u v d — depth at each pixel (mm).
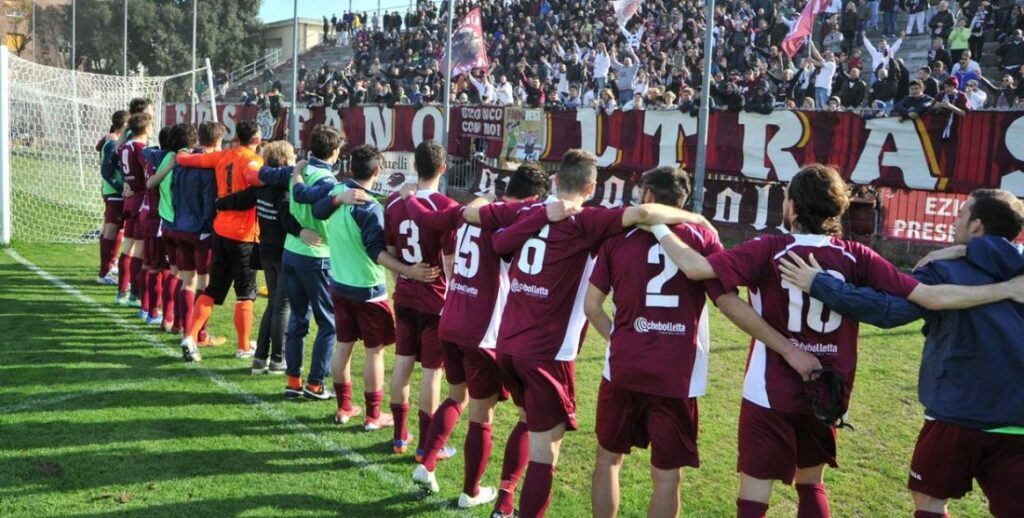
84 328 7137
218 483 4125
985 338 2910
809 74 15203
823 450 3137
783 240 3057
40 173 16812
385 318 4883
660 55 18953
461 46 21031
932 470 3090
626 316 3250
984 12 15328
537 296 3543
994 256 2941
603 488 3451
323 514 3834
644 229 3250
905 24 18953
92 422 4891
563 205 3488
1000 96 13547
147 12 48156
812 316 2994
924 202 11086
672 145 13422
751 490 3104
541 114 15203
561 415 3549
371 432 4969
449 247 4230
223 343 6852
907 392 5949
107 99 16969
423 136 17484
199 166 6254
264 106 21031
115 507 3807
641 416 3309
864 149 11461
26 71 16062
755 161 12531
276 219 5691
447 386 5789
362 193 4598
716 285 3061
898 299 2900
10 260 10328
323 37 37312
